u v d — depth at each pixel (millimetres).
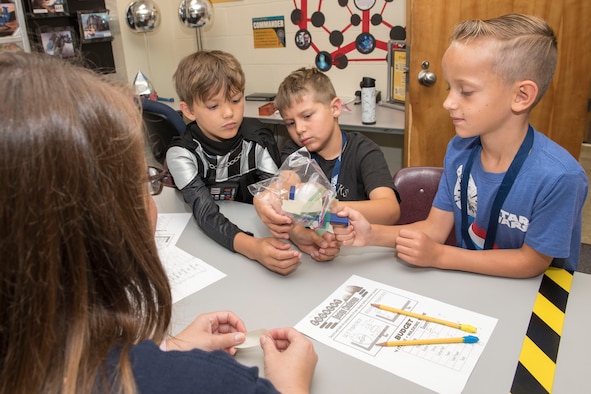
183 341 770
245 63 3572
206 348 768
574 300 926
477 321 862
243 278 1061
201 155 1524
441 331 839
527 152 1075
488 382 717
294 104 1509
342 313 906
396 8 2873
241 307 948
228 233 1210
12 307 395
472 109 1039
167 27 3729
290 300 963
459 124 1076
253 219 1396
